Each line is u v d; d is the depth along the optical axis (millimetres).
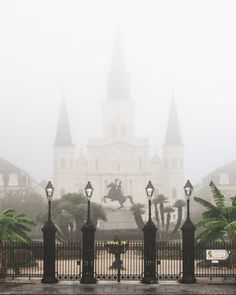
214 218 25500
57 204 48250
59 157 140875
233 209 25500
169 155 141250
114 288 21016
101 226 55281
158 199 52969
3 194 123688
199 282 22297
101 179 140750
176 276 23641
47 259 22406
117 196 59500
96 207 50125
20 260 25953
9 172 126875
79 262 23688
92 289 20781
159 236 50125
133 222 55500
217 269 25656
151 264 22344
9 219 24812
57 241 48469
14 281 22688
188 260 22344
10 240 24234
